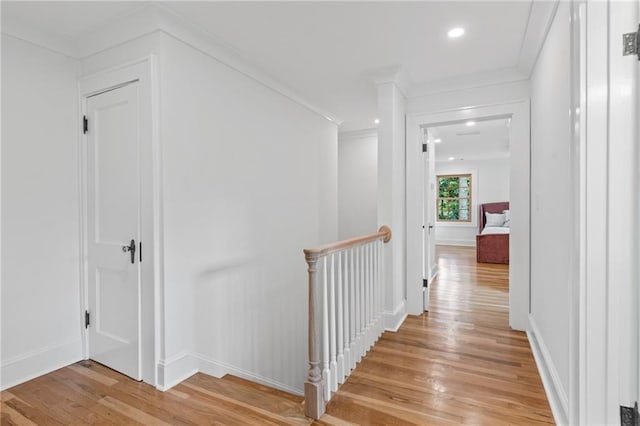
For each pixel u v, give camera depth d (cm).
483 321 317
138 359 209
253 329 280
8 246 203
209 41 229
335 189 430
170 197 205
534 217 264
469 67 278
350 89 328
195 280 223
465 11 199
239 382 212
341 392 195
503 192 859
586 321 130
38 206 216
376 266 273
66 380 209
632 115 124
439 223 934
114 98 218
